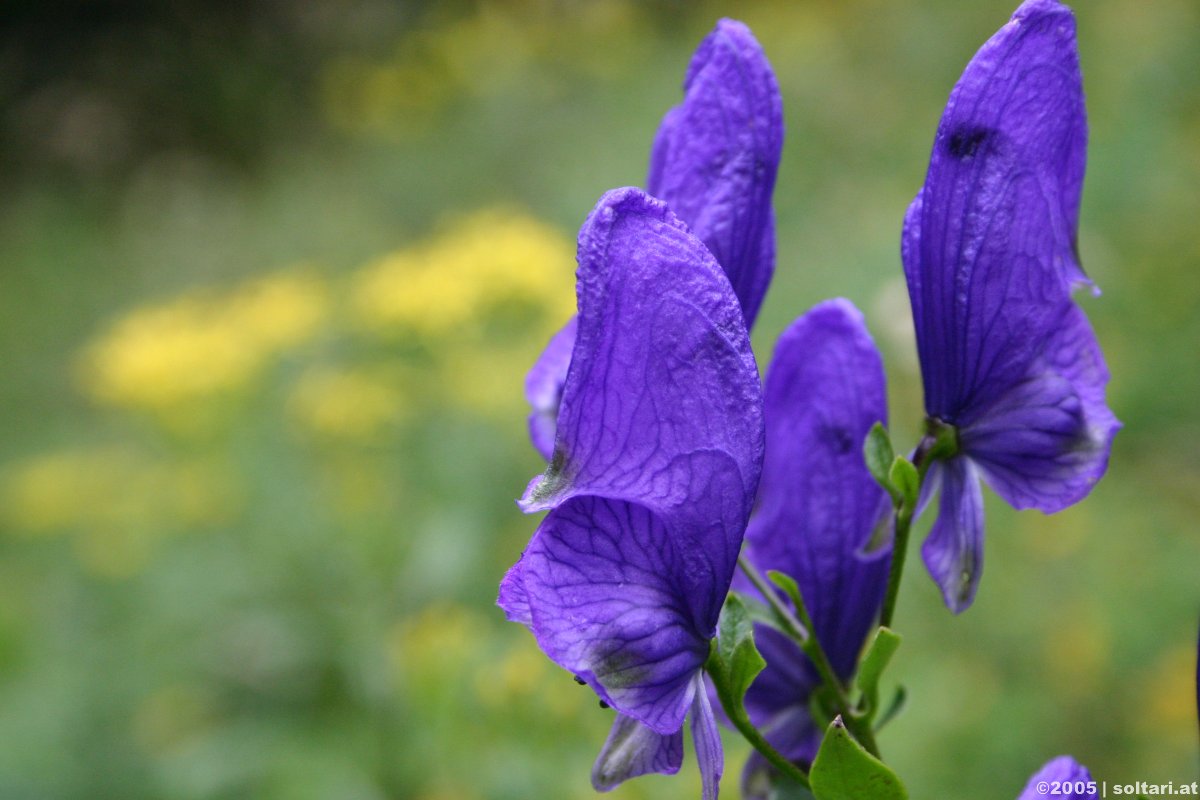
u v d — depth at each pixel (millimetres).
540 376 2223
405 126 15852
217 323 8398
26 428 11688
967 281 1929
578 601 1639
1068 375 1951
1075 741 5930
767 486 2217
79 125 17641
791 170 12039
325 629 6148
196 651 6406
